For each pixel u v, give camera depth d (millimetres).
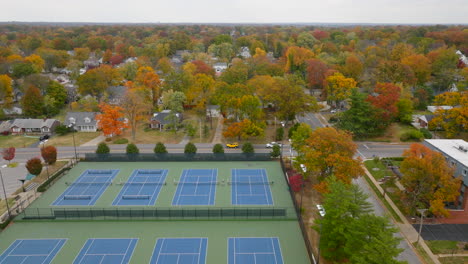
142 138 82625
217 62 166625
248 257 39219
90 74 105188
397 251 29047
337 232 35969
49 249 40594
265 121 89938
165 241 42125
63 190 55656
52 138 84062
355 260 31688
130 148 67688
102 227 45062
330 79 102500
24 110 99062
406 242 41438
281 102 83000
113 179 59719
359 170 48031
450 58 126062
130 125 92438
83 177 60594
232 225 45656
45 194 54344
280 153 67125
